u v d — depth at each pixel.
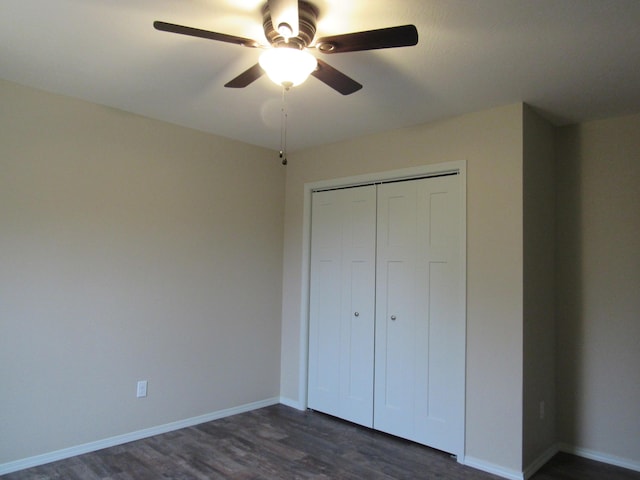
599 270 3.16
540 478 2.82
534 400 2.94
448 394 3.11
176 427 3.46
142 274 3.28
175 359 3.46
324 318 3.94
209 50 2.28
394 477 2.76
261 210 4.11
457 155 3.14
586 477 2.85
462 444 2.98
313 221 4.09
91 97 2.96
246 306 3.96
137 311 3.25
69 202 2.94
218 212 3.77
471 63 2.33
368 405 3.57
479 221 3.01
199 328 3.62
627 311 3.05
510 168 2.89
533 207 2.99
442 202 3.23
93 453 2.98
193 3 1.86
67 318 2.92
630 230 3.06
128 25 2.06
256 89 2.77
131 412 3.21
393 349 3.44
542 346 3.08
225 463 2.90
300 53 1.84
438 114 3.14
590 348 3.18
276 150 4.21
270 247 4.18
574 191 3.28
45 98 2.86
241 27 2.06
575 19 1.90
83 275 2.99
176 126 3.50
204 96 2.91
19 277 2.74
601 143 3.19
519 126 2.87
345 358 3.76
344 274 3.81
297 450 3.13
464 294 3.05
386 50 2.20
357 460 2.99
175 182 3.48
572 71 2.41
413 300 3.34
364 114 3.17
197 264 3.61
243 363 3.93
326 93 2.80
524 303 2.82
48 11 1.95
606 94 2.72
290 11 1.58
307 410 4.00
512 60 2.29
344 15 1.91
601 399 3.12
